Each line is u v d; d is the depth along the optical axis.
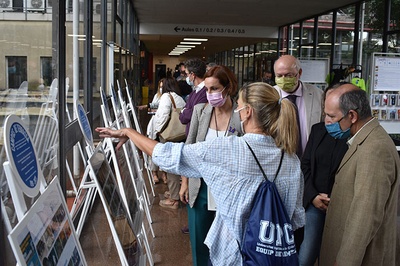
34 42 2.72
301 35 13.70
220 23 15.15
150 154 1.98
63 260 1.47
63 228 1.57
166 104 4.66
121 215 2.37
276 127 1.87
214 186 1.86
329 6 10.84
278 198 1.81
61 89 3.18
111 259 3.54
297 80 3.11
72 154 3.97
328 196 2.58
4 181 1.84
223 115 2.87
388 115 6.04
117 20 7.66
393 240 2.14
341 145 2.57
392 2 8.45
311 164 2.66
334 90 2.19
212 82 2.74
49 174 2.91
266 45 17.89
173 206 4.97
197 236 2.86
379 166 2.01
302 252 2.66
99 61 5.78
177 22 15.16
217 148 1.86
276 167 1.86
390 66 6.09
